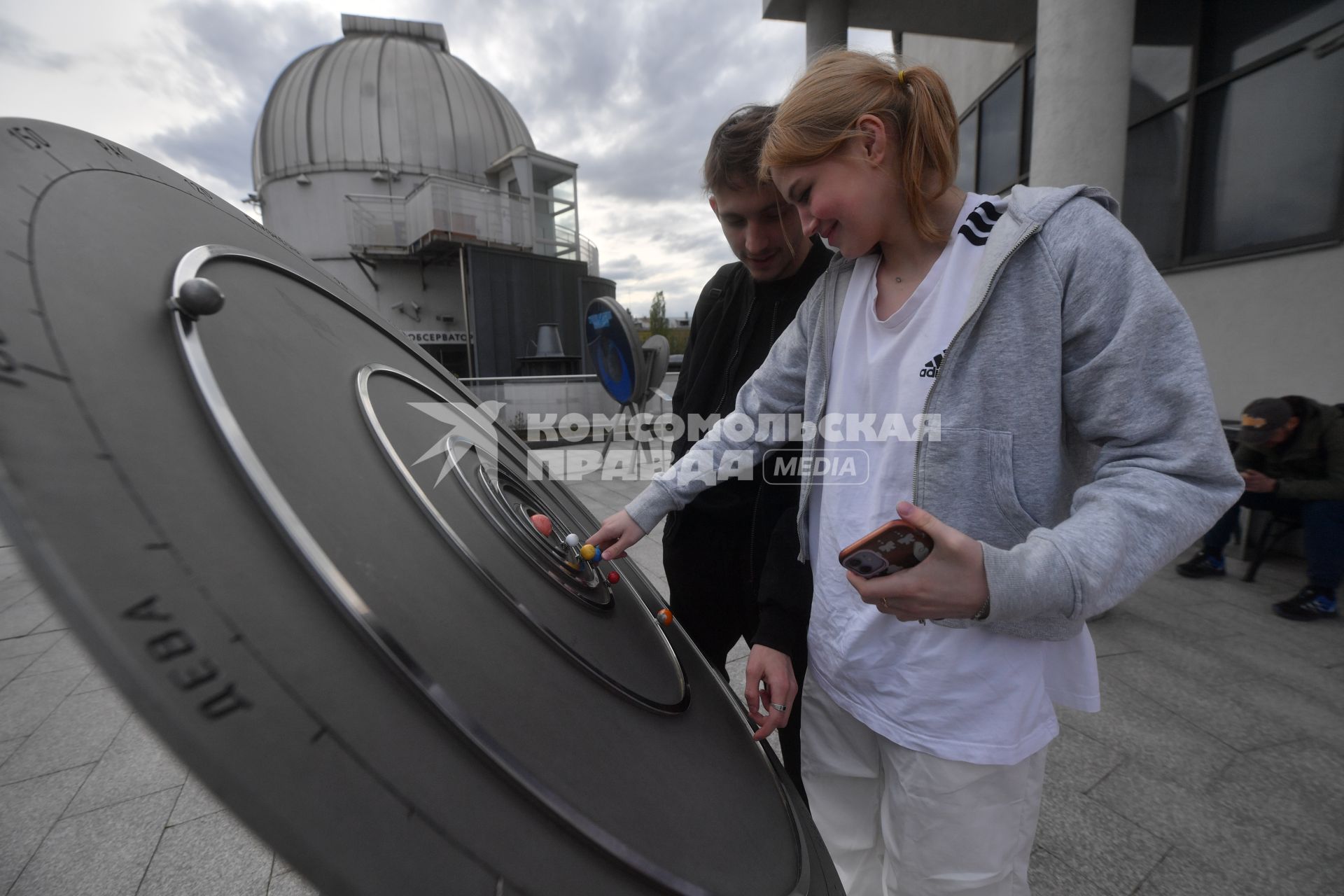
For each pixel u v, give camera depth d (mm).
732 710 1074
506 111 23688
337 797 338
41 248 433
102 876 1631
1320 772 1959
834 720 1189
